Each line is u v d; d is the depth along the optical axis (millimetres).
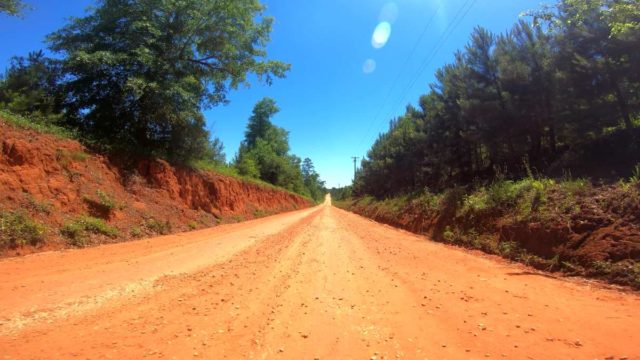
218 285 7922
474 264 10773
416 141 32562
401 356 4379
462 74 21031
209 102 27891
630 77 12672
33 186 13695
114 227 15938
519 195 14062
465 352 4453
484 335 4996
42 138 15938
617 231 8789
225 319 5684
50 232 12492
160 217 20125
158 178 23391
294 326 5430
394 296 7148
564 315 5781
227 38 26422
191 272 9258
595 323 5355
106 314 5777
